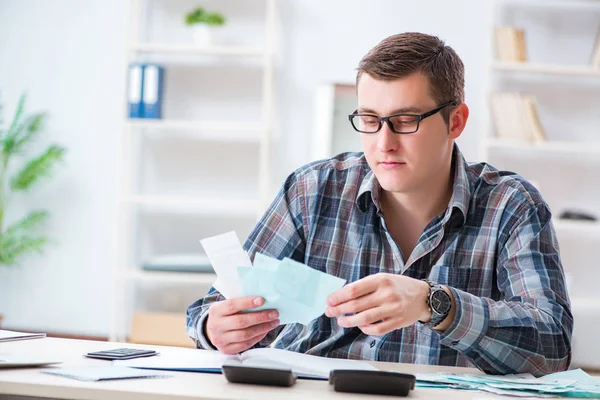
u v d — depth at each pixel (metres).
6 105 4.58
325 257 1.67
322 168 1.74
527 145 4.00
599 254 4.27
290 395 1.05
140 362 1.26
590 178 4.28
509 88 4.31
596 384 1.23
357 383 1.09
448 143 1.58
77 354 1.33
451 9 4.35
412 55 1.47
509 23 4.32
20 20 4.58
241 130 4.41
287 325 1.71
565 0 4.28
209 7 4.47
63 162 4.54
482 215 1.61
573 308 4.24
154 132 4.50
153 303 4.48
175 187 4.50
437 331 1.29
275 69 4.44
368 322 1.21
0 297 4.56
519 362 1.31
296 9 4.45
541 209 1.58
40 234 4.55
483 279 1.59
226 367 1.12
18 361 1.18
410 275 1.61
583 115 4.28
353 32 4.42
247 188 4.48
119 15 4.55
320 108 4.34
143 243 4.52
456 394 1.13
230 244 1.34
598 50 4.07
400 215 1.64
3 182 4.50
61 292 4.54
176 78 4.47
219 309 1.32
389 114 1.47
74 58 4.56
